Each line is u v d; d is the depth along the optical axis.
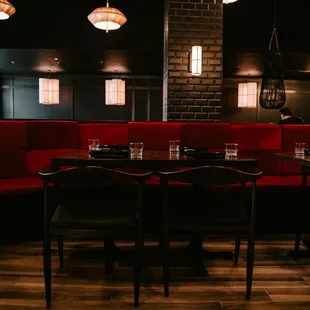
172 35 4.01
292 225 2.92
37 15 7.23
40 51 7.50
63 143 3.18
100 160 1.92
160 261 2.27
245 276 2.08
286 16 7.17
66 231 1.68
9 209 2.67
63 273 2.10
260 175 1.66
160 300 1.77
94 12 4.19
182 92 4.03
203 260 2.33
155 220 2.79
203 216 1.79
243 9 7.18
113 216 1.72
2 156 2.99
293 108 10.29
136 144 2.15
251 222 1.73
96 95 10.29
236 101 10.11
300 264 2.30
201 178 1.60
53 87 8.30
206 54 4.03
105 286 1.93
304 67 8.69
